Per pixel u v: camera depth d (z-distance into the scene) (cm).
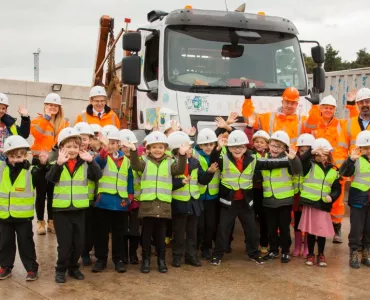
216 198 652
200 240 685
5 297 510
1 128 645
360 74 1074
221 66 754
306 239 668
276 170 640
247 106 721
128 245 655
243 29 775
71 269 577
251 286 550
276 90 757
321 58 819
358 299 513
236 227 857
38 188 758
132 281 565
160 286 548
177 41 747
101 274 592
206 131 637
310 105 778
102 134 589
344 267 626
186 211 611
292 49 793
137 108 831
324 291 536
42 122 710
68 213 562
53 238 750
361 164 627
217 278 578
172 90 721
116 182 592
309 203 625
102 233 599
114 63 1017
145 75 811
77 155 573
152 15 834
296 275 591
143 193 592
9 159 561
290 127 712
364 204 625
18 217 554
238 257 670
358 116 726
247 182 631
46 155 573
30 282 558
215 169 608
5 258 570
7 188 556
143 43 825
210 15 769
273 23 794
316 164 631
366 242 638
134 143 590
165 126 679
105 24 1072
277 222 655
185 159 582
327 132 734
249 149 690
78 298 509
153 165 596
